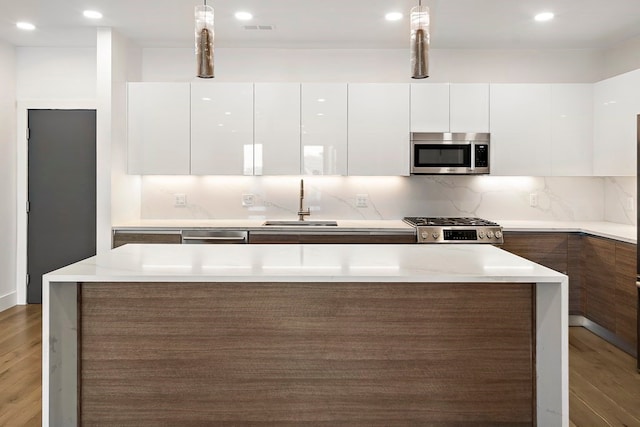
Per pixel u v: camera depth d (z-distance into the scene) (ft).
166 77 17.33
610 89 15.08
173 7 13.48
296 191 17.57
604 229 14.64
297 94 16.08
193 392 7.99
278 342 7.98
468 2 12.90
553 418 7.73
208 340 7.96
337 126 16.10
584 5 13.12
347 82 17.33
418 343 8.01
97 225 15.23
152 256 8.96
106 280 7.23
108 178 15.21
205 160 16.15
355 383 8.02
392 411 8.05
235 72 17.30
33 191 17.99
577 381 11.46
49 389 7.39
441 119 16.10
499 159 16.12
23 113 17.76
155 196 17.54
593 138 16.10
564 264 15.16
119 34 15.70
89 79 17.63
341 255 9.14
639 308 11.94
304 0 12.87
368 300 7.96
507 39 16.06
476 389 8.04
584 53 17.25
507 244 15.15
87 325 7.93
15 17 14.35
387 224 16.15
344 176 17.48
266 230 15.23
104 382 7.96
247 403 8.02
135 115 16.10
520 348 8.02
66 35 16.10
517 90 16.08
